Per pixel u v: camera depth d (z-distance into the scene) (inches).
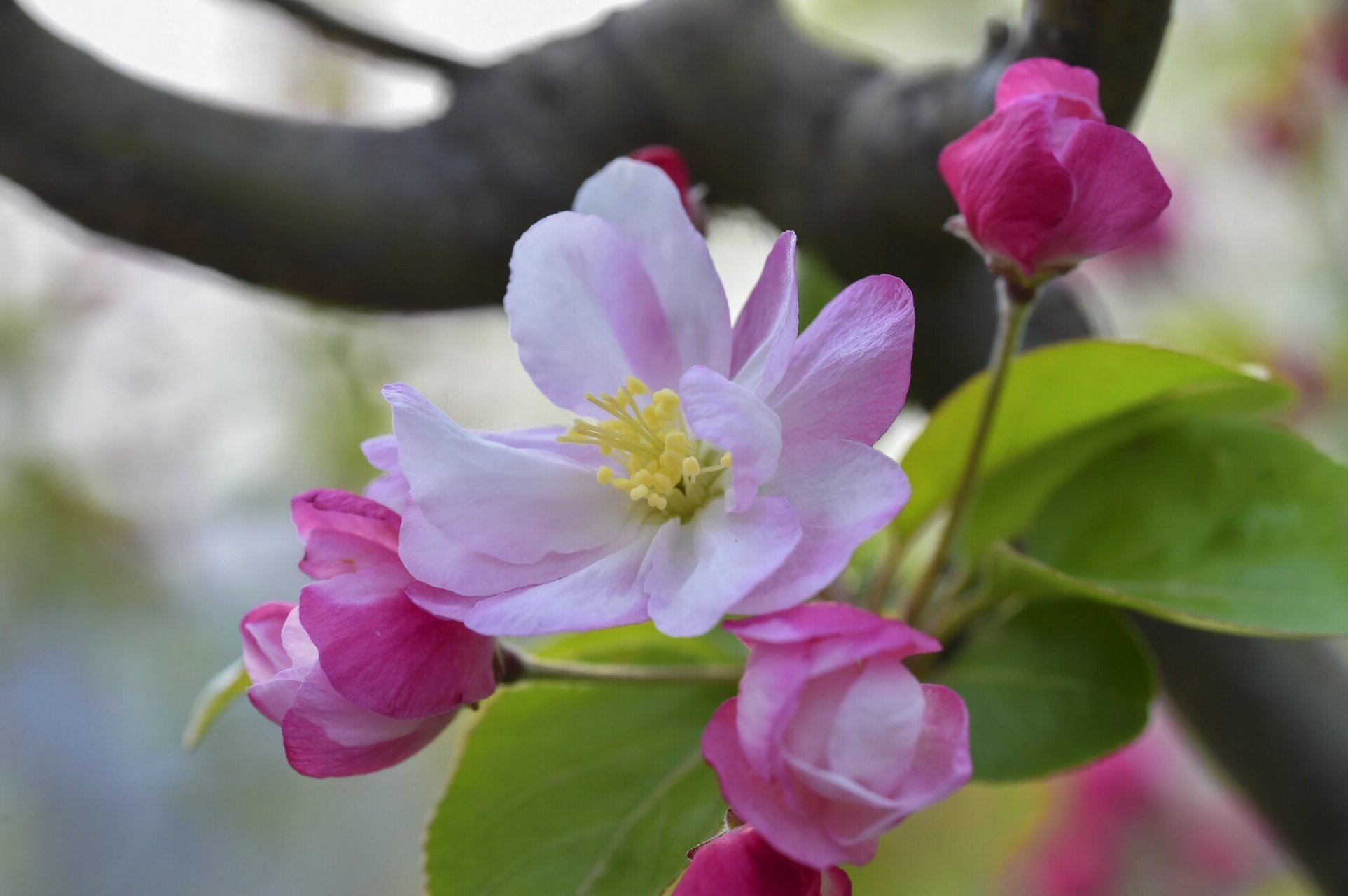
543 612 13.0
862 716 12.6
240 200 14.7
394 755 13.1
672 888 12.9
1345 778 14.7
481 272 15.1
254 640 13.2
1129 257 27.8
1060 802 27.6
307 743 13.0
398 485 13.5
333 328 25.6
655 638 14.7
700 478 13.8
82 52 14.7
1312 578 13.9
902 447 14.5
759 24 15.3
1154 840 26.5
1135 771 26.5
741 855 12.8
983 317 15.1
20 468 27.2
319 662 12.9
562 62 15.3
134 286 27.2
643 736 14.1
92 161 14.6
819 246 15.3
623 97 15.3
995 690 14.2
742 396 13.0
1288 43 28.6
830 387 13.2
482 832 13.8
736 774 12.6
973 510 14.6
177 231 14.8
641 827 13.8
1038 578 14.0
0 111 14.5
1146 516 14.4
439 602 13.1
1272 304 27.5
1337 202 27.6
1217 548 14.2
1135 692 14.1
